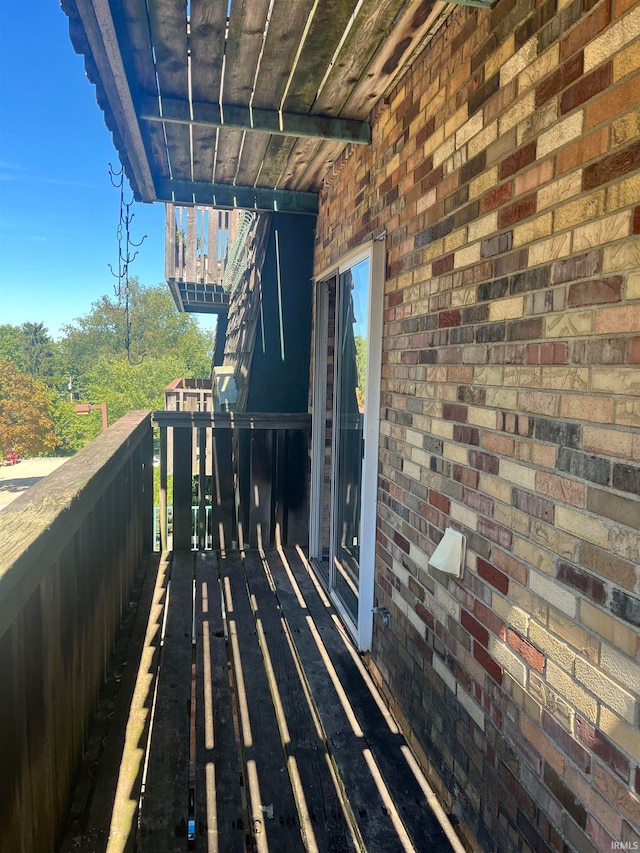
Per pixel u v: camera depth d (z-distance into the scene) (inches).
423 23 76.4
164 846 63.3
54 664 59.5
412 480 87.5
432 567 79.3
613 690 43.8
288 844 64.8
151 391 1573.6
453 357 73.3
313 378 165.8
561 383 50.9
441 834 67.1
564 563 50.3
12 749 45.7
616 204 44.2
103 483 85.2
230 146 125.8
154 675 99.0
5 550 45.7
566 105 50.5
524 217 57.1
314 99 100.7
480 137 66.2
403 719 87.7
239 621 122.3
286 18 75.7
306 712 90.9
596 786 45.6
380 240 102.0
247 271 207.0
